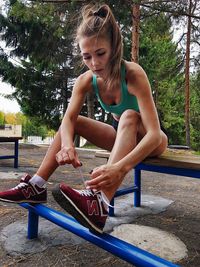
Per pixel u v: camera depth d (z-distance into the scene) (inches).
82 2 268.8
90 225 41.4
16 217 77.0
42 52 400.2
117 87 54.2
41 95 466.3
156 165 60.1
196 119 577.6
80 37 49.7
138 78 51.4
